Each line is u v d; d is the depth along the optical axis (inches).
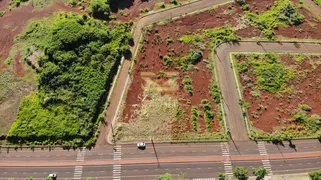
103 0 5334.6
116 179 3892.7
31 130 4042.8
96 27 4896.7
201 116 4347.9
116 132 4158.5
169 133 4197.8
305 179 4035.4
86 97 4296.3
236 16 5408.5
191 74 4682.6
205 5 5516.7
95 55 4601.4
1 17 5093.5
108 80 4520.2
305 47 5137.8
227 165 4052.7
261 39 5137.8
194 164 4030.5
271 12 5521.7
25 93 4320.9
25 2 5290.4
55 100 4227.4
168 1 5511.8
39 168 3914.9
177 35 5083.7
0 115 4163.4
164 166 3998.5
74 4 5315.0
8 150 4003.4
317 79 4790.8
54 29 4682.6
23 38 4815.5
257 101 4515.3
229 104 4466.0
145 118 4279.0
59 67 4411.9
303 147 4239.7
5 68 4517.7
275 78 4709.6
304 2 5718.5
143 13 5310.0
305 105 4517.7
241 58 4899.1
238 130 4281.5
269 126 4333.2
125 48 4790.8
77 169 3924.7
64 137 4072.3
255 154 4146.2
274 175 4047.7
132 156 4035.4
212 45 4995.1
